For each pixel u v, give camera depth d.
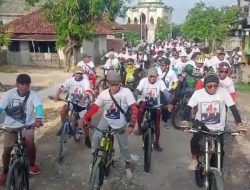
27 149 6.39
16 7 42.91
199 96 5.75
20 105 5.90
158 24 94.25
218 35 41.72
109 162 5.96
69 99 8.05
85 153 8.05
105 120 6.32
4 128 5.61
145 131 7.15
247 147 8.70
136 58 18.84
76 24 25.16
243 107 13.63
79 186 6.41
